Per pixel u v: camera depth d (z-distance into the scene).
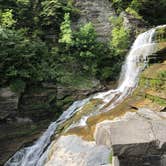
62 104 14.00
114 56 16.36
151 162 2.93
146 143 2.94
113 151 2.95
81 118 10.54
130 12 20.05
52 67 14.97
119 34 16.72
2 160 12.37
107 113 9.19
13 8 16.50
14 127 13.13
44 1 17.45
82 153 6.92
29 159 10.79
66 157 7.10
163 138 2.99
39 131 13.02
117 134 3.10
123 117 8.11
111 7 19.83
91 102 12.27
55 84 14.32
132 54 15.20
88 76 15.50
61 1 17.95
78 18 18.08
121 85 14.75
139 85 11.01
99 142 3.50
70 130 8.71
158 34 14.87
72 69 15.44
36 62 14.52
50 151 8.14
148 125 3.21
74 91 14.42
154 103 8.53
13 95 13.19
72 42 15.86
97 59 16.16
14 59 13.60
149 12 21.98
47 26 16.55
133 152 2.94
